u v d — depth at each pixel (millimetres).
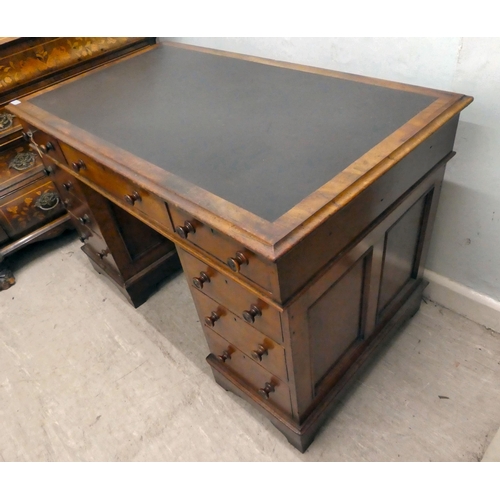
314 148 811
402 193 894
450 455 1076
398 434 1131
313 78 1098
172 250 1616
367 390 1231
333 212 671
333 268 816
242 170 778
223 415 1233
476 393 1188
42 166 1665
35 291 1717
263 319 832
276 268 651
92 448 1201
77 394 1339
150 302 1607
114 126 998
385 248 981
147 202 878
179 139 905
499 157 1028
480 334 1329
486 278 1262
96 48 1522
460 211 1187
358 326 1104
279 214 665
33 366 1436
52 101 1174
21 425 1276
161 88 1159
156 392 1314
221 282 864
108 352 1451
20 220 1719
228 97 1060
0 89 1420
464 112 1022
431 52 991
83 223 1443
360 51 1107
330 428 1163
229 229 663
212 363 1211
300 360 885
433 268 1378
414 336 1349
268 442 1159
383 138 810
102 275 1743
